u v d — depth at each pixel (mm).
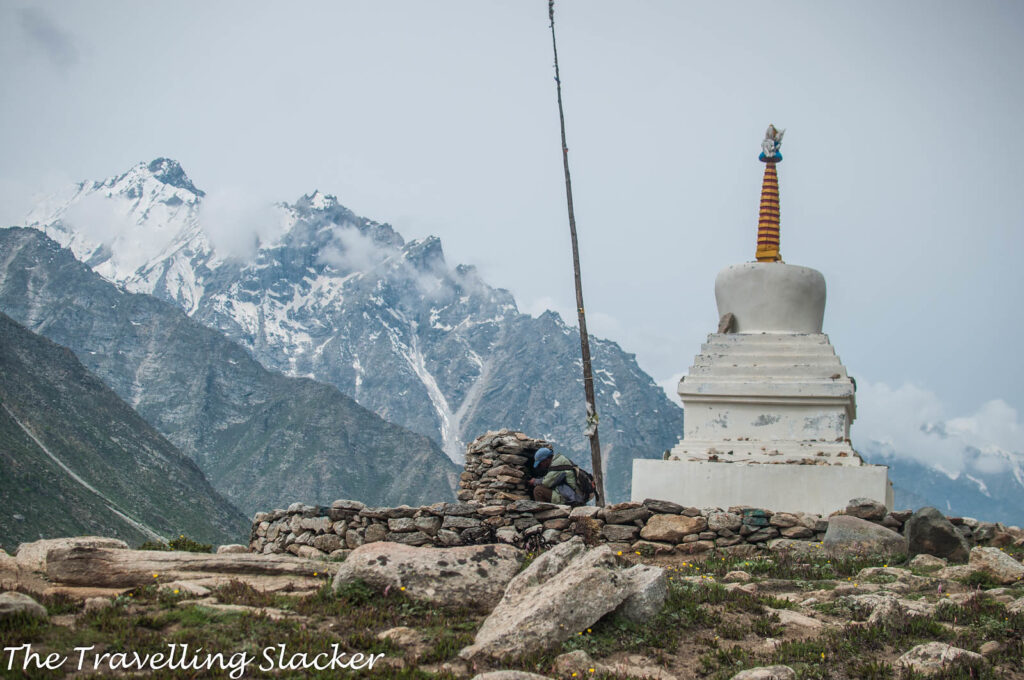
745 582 16766
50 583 15250
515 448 26266
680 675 12336
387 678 11641
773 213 29156
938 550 18891
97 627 12508
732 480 23656
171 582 14930
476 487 26391
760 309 27484
